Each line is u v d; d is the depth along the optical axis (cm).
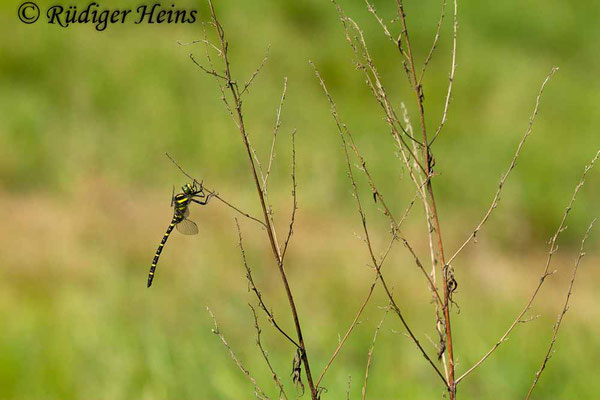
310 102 2159
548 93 2408
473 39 2559
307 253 1312
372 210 1716
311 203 1677
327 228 1522
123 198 1570
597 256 1780
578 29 2759
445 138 2158
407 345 973
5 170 1706
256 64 2239
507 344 991
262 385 819
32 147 1805
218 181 1839
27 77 2058
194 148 1934
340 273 1219
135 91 2058
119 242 1270
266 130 2011
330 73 2289
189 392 833
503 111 2294
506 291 1314
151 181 1817
